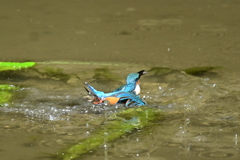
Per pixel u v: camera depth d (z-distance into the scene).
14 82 10.90
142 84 10.72
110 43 15.02
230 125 8.03
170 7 20.38
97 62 12.73
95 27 17.16
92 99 9.01
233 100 9.40
